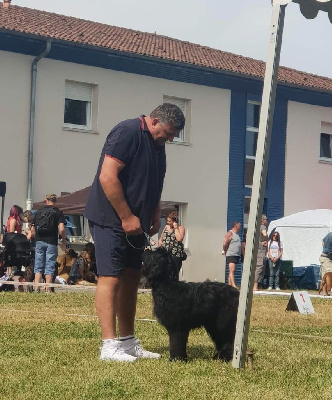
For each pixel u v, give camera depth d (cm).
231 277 2350
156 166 771
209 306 752
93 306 1417
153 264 745
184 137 2983
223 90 3062
